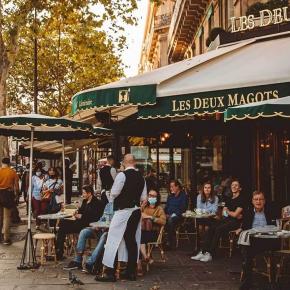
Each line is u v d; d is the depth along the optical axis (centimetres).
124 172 873
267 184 1496
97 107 1060
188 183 2030
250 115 764
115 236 862
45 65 2978
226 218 1066
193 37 2964
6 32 1667
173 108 974
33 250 973
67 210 1158
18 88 3152
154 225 1146
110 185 1362
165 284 833
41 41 2938
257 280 850
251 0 1709
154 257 1079
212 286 818
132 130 1467
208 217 1098
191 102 953
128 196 866
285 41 1130
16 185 1284
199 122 1468
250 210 931
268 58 1006
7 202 1255
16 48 1633
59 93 2939
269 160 1483
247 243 785
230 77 934
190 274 910
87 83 2981
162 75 1050
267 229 809
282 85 870
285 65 920
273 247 799
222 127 1497
